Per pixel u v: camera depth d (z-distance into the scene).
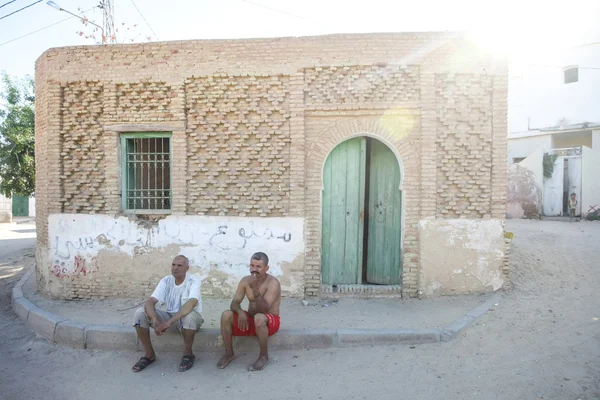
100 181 6.79
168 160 6.82
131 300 6.54
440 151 6.21
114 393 4.16
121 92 6.66
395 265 6.68
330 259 6.69
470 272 6.18
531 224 12.15
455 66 6.13
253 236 6.40
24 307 6.29
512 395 3.76
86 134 6.79
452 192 6.21
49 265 6.84
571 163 14.35
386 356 4.61
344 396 3.90
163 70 6.54
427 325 5.09
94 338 5.22
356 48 6.23
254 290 4.65
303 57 6.28
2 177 12.34
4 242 14.94
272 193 6.39
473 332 4.92
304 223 6.30
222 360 4.57
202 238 6.50
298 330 4.98
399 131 6.26
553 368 4.09
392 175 6.71
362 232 6.61
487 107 6.16
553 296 5.73
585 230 10.31
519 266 6.90
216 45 6.42
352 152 6.61
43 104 7.01
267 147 6.39
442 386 3.97
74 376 4.58
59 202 6.82
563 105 17.00
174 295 4.87
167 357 4.89
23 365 4.90
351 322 5.29
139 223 6.64
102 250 6.71
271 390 4.06
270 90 6.36
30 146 12.23
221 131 6.48
